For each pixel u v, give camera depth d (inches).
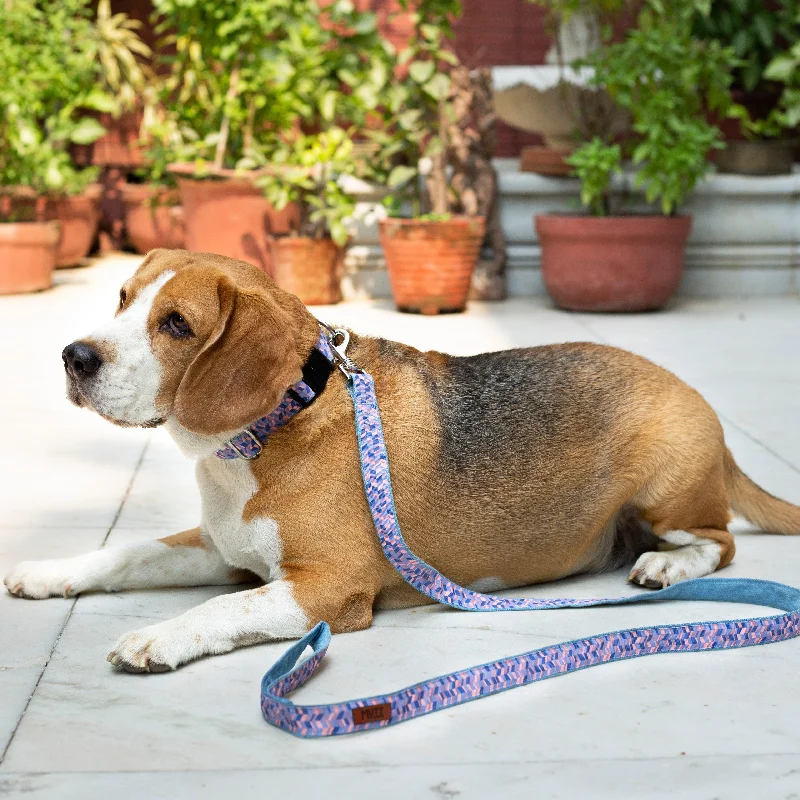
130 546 139.3
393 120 350.3
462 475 133.3
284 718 103.7
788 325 318.0
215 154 369.7
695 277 372.5
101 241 446.9
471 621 131.4
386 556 128.0
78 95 381.4
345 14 345.7
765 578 145.3
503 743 102.7
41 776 95.8
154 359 120.4
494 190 358.9
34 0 364.8
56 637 124.9
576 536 141.6
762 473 188.1
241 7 333.4
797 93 362.0
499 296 358.3
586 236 326.3
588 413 140.6
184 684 113.8
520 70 345.4
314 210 348.8
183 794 93.3
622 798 93.5
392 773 97.2
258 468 125.9
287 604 122.6
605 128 356.2
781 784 95.8
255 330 119.6
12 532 158.4
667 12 351.6
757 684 115.2
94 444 204.1
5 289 339.9
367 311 332.8
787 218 370.0
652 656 122.4
